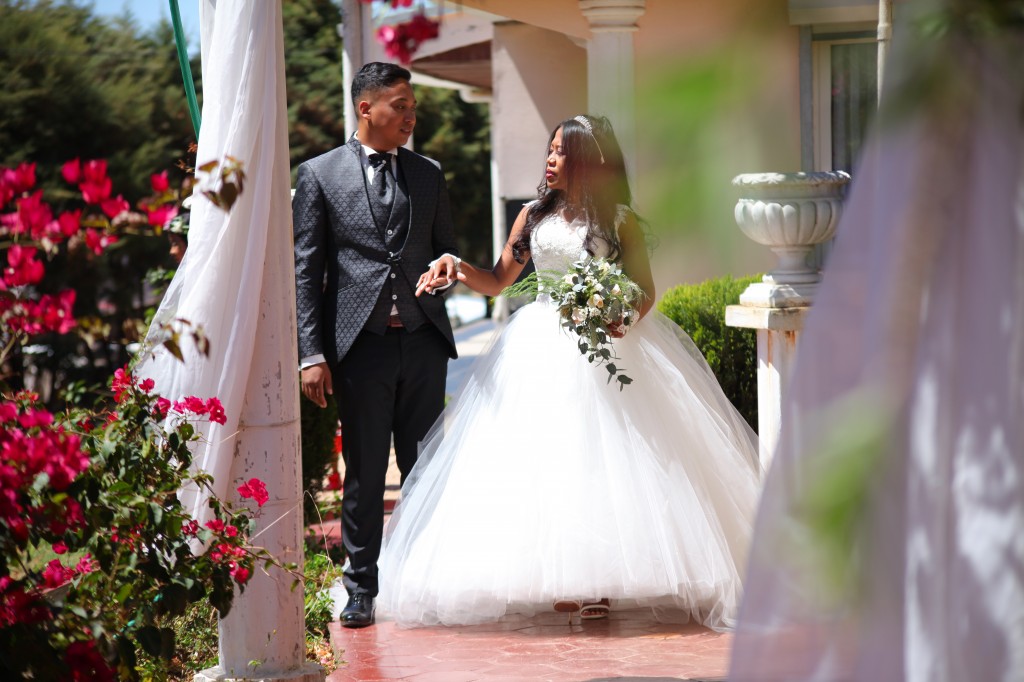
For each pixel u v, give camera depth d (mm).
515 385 4684
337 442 6992
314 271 4613
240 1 3320
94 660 2584
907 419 1465
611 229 4531
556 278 4664
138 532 2838
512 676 3908
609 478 4438
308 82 19594
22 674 2510
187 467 3045
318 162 4699
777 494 1499
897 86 941
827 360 1479
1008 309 1427
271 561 3055
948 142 1348
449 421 4828
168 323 3264
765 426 4648
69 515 2670
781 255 4602
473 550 4484
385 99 4625
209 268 3334
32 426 2600
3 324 2607
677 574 4316
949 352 1463
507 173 10578
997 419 1441
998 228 1402
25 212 2539
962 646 1454
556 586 4328
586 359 4609
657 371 4684
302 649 3564
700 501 4484
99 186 2590
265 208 3369
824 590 826
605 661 4051
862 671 1496
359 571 4691
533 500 4465
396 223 4641
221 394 3352
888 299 1407
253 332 3381
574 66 10008
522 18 5465
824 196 4430
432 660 4164
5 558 2625
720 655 4078
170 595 2824
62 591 2996
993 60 1109
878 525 1450
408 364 4668
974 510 1449
